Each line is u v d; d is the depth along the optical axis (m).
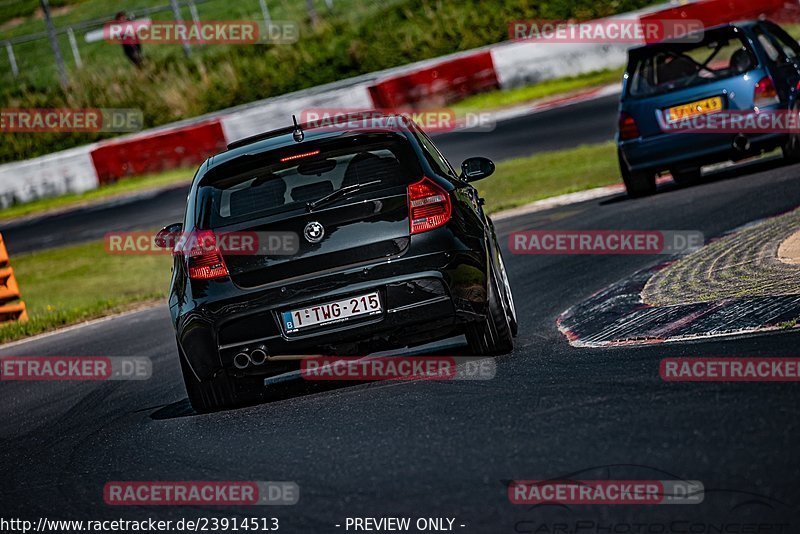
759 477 12.02
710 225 33.91
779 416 13.95
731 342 18.72
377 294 20.30
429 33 114.62
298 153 21.23
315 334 20.34
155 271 60.06
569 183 56.66
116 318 43.97
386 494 13.85
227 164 21.52
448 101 97.56
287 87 114.75
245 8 139.88
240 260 20.52
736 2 95.69
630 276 28.42
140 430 21.59
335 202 20.47
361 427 17.64
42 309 53.34
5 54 146.88
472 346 22.05
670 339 20.22
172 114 115.00
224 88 115.19
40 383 31.22
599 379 18.00
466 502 12.96
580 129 74.81
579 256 35.09
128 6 154.50
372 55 114.38
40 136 115.69
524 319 26.91
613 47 98.06
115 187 97.62
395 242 20.41
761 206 34.84
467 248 20.75
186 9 144.88
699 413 14.78
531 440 15.01
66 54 142.12
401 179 20.80
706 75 42.47
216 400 21.91
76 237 76.12
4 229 87.31
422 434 16.42
